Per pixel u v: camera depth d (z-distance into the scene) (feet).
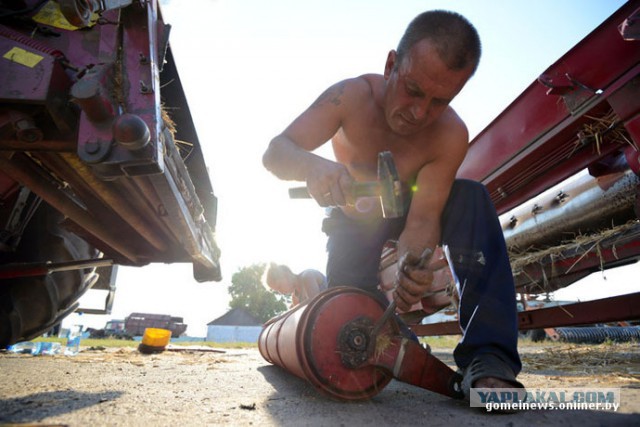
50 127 5.79
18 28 6.00
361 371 4.71
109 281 15.79
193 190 9.96
